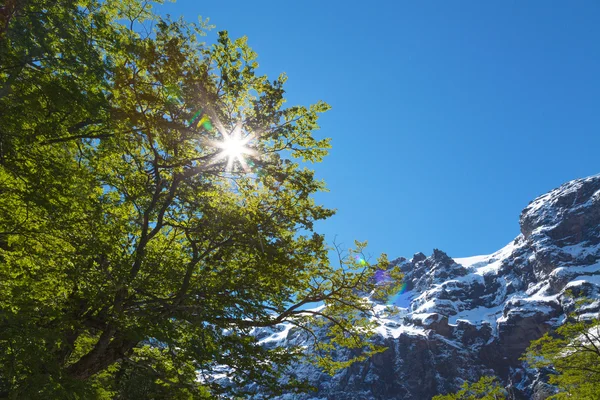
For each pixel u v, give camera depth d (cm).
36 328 991
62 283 1264
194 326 1349
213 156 1390
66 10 1006
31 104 1009
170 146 1336
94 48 1109
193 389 1425
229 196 1545
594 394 2830
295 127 1391
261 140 1427
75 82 1060
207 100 1298
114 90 1190
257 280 1571
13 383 923
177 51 1241
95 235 1296
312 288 1700
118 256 1340
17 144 1064
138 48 1197
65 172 1154
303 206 1511
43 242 1230
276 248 1452
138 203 1464
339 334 1769
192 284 1461
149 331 1270
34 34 929
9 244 1226
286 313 1638
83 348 1777
